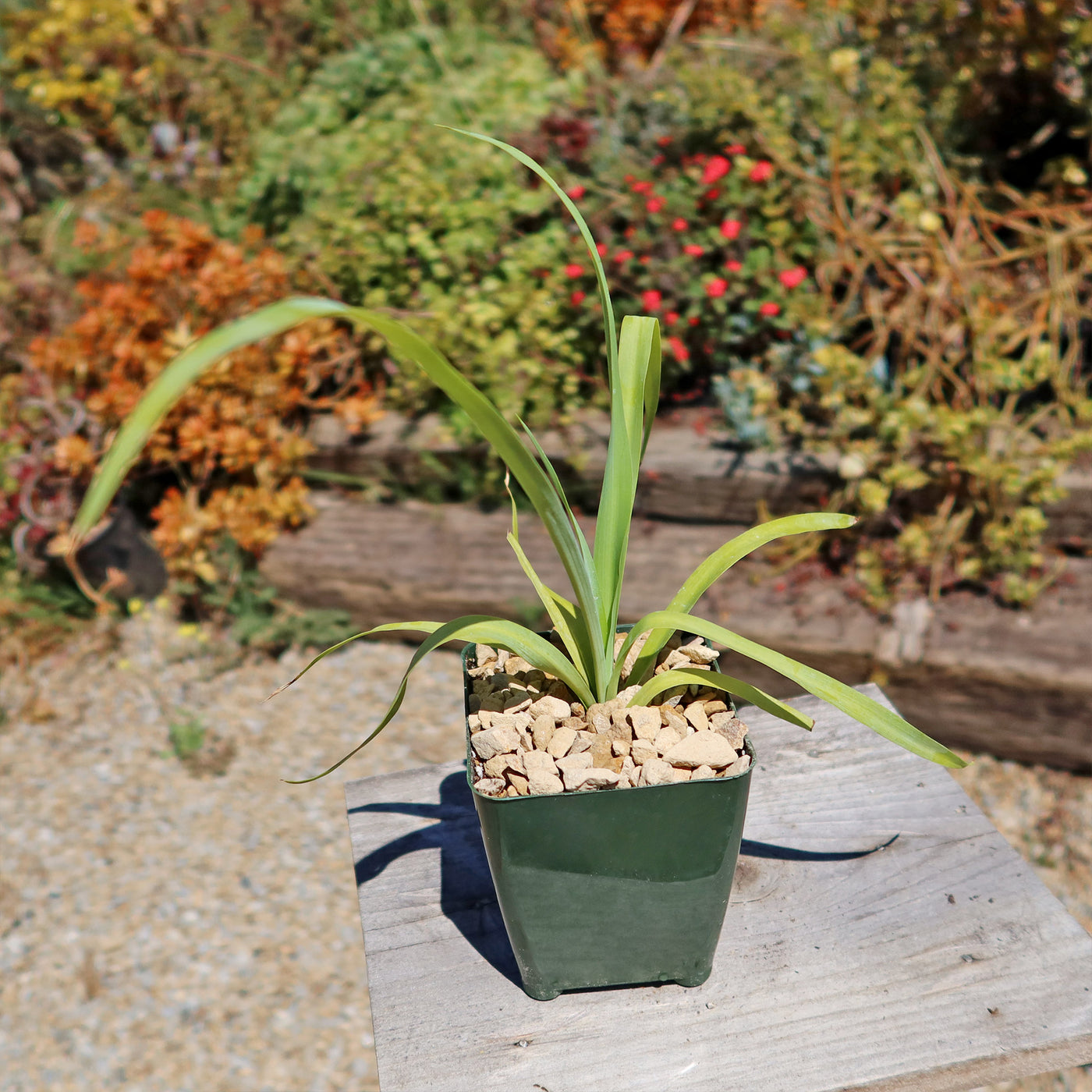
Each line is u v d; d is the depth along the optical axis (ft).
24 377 10.00
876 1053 2.67
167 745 8.49
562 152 9.50
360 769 8.00
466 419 9.22
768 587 8.09
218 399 9.43
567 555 2.41
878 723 2.31
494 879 2.69
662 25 11.00
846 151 8.27
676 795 2.46
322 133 10.72
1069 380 8.18
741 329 8.68
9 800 8.04
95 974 6.59
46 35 12.48
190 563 9.37
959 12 8.27
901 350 8.06
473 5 11.79
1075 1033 2.66
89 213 11.84
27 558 9.46
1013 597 7.39
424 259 9.73
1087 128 8.05
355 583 9.14
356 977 6.49
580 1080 2.68
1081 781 7.09
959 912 3.09
